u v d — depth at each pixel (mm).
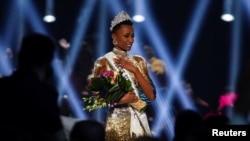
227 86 32719
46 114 11266
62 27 33375
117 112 13453
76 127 10039
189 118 11281
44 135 11109
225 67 33656
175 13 34188
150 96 13555
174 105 30750
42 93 11320
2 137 10945
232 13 33469
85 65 23781
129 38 13594
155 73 24812
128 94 13289
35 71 11445
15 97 11250
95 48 29922
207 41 33938
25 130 11148
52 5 33062
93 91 13367
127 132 13422
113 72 13336
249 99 11195
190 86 30641
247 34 33625
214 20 33844
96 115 24203
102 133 10039
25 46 11391
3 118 11234
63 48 26078
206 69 33781
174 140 11375
